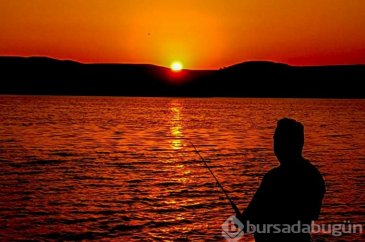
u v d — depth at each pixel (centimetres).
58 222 1175
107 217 1227
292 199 464
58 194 1485
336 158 2395
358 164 2175
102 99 13888
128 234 1092
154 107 9612
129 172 1920
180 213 1270
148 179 1766
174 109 8850
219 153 2589
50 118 5625
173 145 3006
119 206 1342
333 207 1312
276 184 471
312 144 3097
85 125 4678
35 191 1522
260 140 3362
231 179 1770
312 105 11075
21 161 2181
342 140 3378
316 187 468
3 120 5094
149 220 1204
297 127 474
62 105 9431
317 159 2350
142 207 1334
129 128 4419
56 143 3012
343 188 1582
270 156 2462
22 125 4481
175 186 1634
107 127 4494
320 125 4941
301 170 470
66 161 2209
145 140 3319
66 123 4891
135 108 9019
